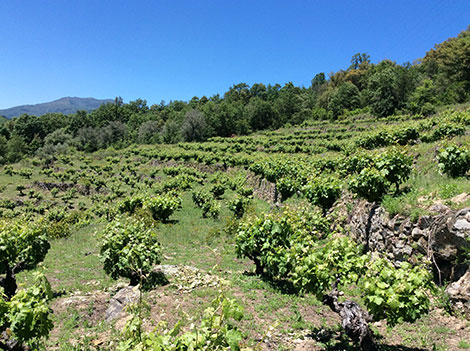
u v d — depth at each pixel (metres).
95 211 31.47
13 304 4.51
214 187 30.91
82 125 119.31
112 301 7.82
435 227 7.03
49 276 11.38
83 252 15.55
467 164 9.62
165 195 24.48
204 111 107.00
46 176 61.78
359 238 10.66
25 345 5.33
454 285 6.29
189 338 2.99
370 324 6.23
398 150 9.94
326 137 57.09
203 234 17.19
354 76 113.00
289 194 20.61
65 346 5.79
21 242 9.34
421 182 10.05
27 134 110.56
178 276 9.16
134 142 97.69
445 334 5.60
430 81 62.38
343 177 15.81
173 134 92.38
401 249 8.05
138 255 8.70
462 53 53.53
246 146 60.75
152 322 6.18
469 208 6.40
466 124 22.69
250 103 123.69
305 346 5.32
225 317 3.07
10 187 54.06
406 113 61.59
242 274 9.65
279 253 7.98
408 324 6.09
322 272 5.27
